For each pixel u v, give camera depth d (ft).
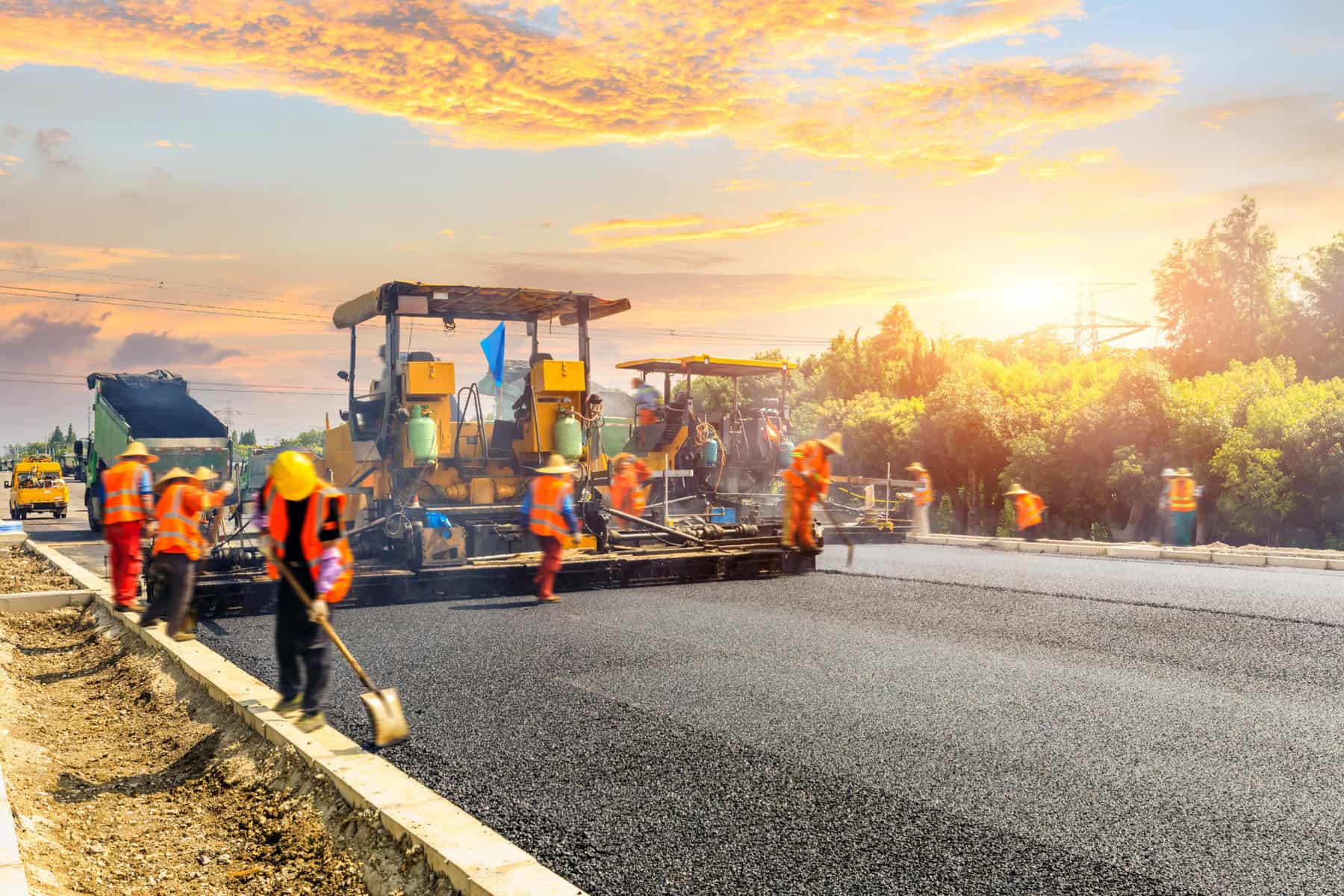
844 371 173.37
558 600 36.37
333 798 15.72
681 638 28.50
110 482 31.50
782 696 21.61
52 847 14.35
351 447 43.55
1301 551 54.80
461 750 17.92
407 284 38.99
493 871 12.25
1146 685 22.53
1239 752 17.46
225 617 33.14
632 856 13.26
